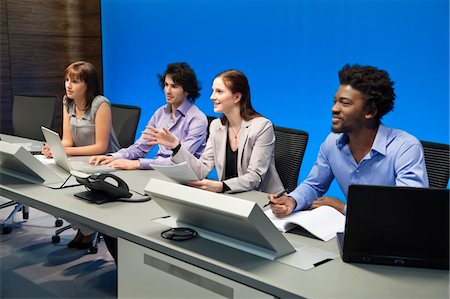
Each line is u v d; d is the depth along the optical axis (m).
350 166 1.97
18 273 2.86
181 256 1.50
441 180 2.05
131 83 5.69
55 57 5.58
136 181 2.40
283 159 2.59
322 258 1.45
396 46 3.74
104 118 3.18
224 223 1.48
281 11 4.36
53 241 3.31
